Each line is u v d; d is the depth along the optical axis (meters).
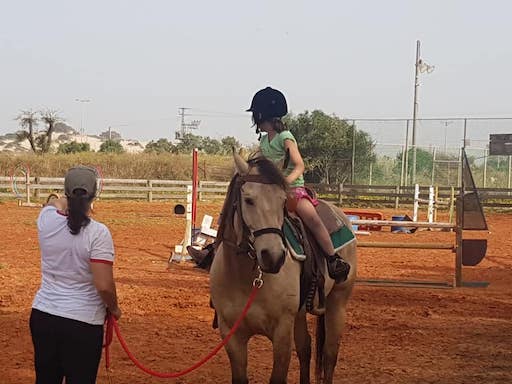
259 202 4.03
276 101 4.79
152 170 33.66
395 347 6.89
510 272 12.29
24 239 14.97
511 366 6.25
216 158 35.09
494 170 29.61
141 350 6.47
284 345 4.34
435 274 11.96
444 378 5.83
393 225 10.41
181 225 18.95
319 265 4.80
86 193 3.57
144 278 10.67
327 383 5.24
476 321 8.19
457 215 10.45
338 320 5.30
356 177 30.50
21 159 32.56
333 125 30.53
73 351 3.58
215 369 5.93
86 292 3.60
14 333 6.94
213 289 4.44
